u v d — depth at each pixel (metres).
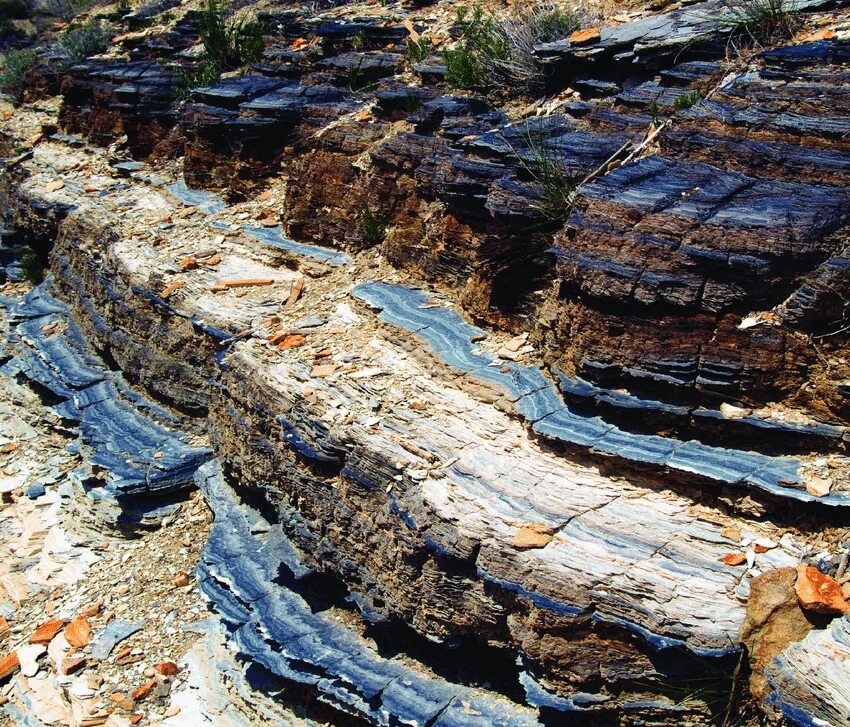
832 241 6.49
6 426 13.02
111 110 16.11
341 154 10.77
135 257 11.78
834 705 5.29
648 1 11.05
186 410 11.08
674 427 6.88
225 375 9.43
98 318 12.52
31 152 17.39
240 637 8.27
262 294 10.48
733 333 6.61
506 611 6.64
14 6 28.02
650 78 9.46
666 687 6.06
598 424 7.14
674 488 6.74
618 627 6.10
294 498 8.48
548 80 10.24
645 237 6.91
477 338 8.52
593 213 7.27
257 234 11.62
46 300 14.51
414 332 8.78
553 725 6.58
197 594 9.29
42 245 15.73
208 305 10.40
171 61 16.58
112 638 9.05
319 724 7.72
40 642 9.24
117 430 11.29
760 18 9.05
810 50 8.13
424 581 7.04
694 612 5.90
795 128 7.34
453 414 7.83
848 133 7.12
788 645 5.70
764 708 5.68
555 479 7.02
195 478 10.38
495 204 8.23
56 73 19.56
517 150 8.62
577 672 6.28
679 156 7.82
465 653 7.34
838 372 6.34
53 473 11.86
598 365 7.05
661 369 6.82
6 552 10.72
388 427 7.77
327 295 10.02
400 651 7.65
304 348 9.08
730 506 6.49
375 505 7.55
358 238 10.55
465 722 6.91
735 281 6.59
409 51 12.67
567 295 7.36
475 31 12.10
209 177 13.23
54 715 8.48
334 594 8.30
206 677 8.46
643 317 6.86
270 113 12.13
